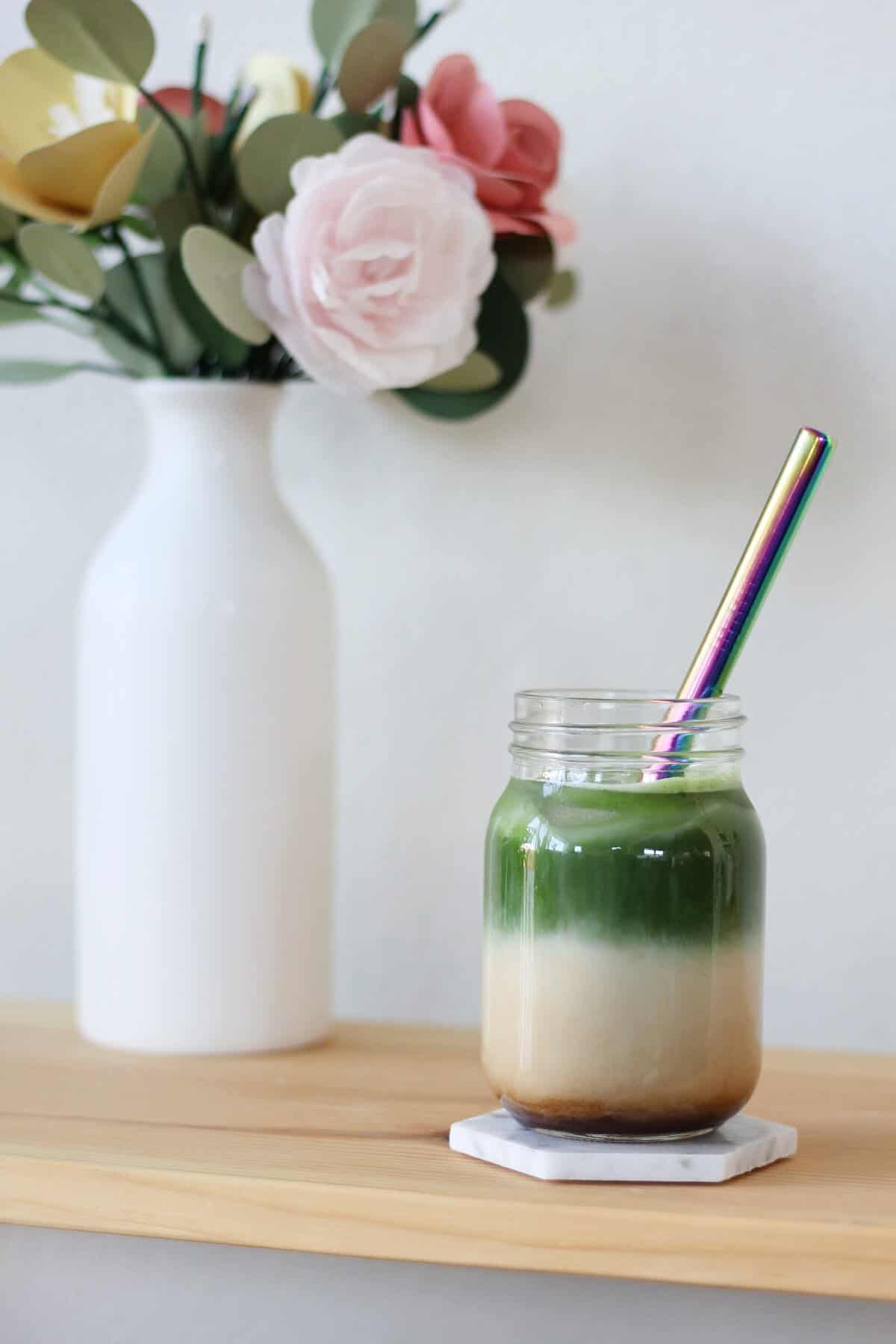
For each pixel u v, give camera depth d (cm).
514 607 89
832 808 84
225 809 76
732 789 60
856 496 83
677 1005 56
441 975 90
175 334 79
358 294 70
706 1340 78
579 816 57
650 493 86
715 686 59
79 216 74
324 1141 63
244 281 71
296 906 78
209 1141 63
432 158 72
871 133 83
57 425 94
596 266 87
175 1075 74
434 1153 61
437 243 71
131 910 77
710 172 85
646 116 86
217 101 81
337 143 73
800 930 85
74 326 93
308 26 90
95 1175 59
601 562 87
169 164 76
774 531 58
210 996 77
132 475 94
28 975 95
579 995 57
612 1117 57
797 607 84
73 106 75
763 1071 77
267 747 76
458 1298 80
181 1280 83
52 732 95
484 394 82
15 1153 61
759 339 85
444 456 89
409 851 90
